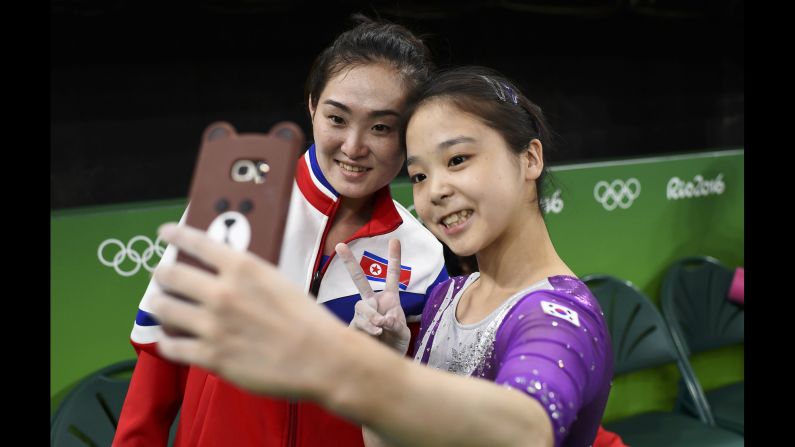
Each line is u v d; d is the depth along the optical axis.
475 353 0.88
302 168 1.22
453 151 0.85
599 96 2.83
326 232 1.21
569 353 0.71
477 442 0.57
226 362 0.50
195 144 2.29
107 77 2.13
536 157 0.90
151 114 2.21
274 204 0.56
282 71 2.39
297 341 0.50
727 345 2.74
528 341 0.73
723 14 3.00
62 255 1.73
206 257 0.49
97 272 1.76
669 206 2.66
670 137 3.01
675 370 2.76
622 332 2.42
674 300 2.62
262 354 0.50
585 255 2.48
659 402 2.74
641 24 2.85
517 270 0.91
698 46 3.00
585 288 0.87
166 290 0.52
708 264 2.71
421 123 0.87
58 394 1.76
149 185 2.23
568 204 2.41
